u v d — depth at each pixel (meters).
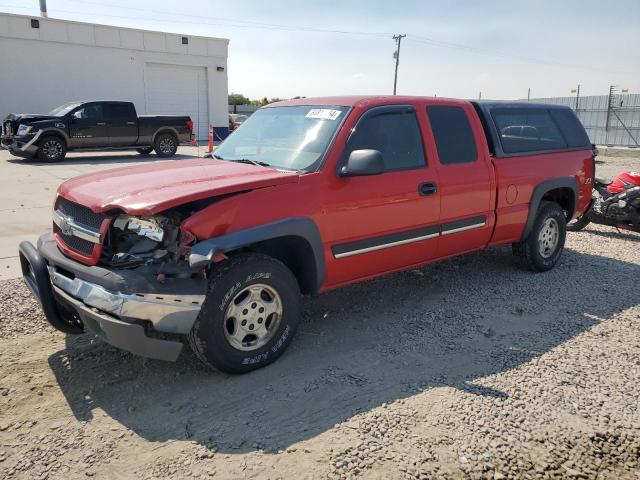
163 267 3.34
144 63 26.70
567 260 6.77
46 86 24.45
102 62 25.61
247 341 3.74
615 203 7.74
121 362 3.85
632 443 3.04
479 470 2.78
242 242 3.48
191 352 4.04
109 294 3.25
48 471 2.72
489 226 5.36
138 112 27.08
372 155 3.88
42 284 3.74
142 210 3.24
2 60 23.27
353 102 4.48
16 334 4.24
